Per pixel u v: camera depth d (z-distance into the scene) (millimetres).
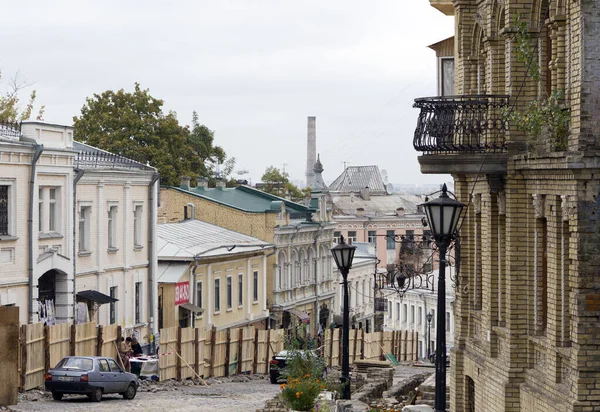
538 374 22828
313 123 162500
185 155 106500
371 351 68375
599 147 20125
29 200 51375
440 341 20641
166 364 50312
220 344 55094
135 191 63812
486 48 26203
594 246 19891
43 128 52844
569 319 21125
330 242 104250
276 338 60312
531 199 23172
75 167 56094
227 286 77250
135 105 104250
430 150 24562
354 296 113625
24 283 51000
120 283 61906
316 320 99750
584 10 20016
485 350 26469
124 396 43094
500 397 24344
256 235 87375
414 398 39719
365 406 34156
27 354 41875
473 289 28688
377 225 152625
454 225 20625
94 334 46688
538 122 21656
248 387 50781
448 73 35188
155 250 66000
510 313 23688
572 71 20656
